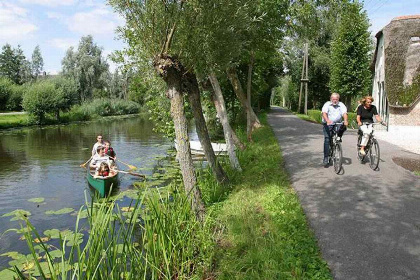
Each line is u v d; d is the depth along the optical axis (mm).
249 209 6172
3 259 6234
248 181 8328
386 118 18297
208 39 6559
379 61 20531
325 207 5984
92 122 45438
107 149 13883
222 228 5734
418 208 5762
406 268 3930
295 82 47281
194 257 5070
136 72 10469
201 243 5168
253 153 11719
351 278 3771
